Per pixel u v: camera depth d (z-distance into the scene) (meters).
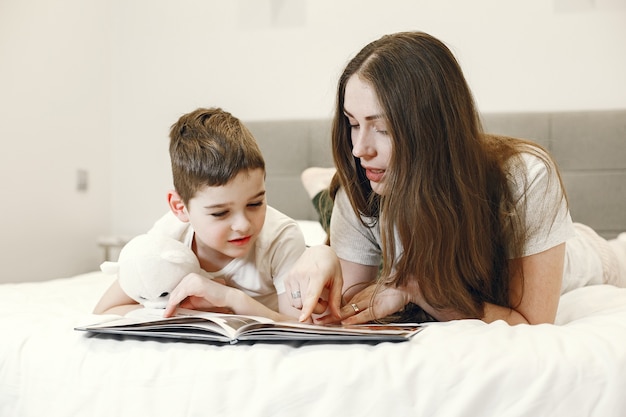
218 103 2.84
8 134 2.35
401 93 1.04
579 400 0.75
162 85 2.90
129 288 1.10
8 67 2.34
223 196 1.06
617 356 0.77
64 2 2.63
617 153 2.44
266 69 2.79
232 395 0.79
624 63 2.50
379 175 1.12
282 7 2.77
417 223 1.07
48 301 1.39
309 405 0.77
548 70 2.56
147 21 2.91
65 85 2.66
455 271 1.09
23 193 2.43
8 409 0.89
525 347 0.81
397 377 0.77
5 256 2.34
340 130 1.18
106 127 2.94
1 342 0.94
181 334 0.89
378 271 1.34
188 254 1.12
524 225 1.13
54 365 0.88
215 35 2.84
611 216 2.44
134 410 0.81
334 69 2.72
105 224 2.95
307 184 2.13
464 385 0.76
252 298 1.14
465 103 1.10
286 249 1.21
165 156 2.91
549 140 2.40
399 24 2.67
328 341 0.89
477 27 2.60
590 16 2.52
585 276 1.72
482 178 1.11
